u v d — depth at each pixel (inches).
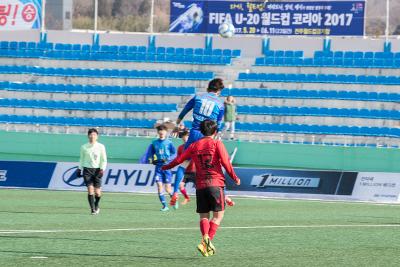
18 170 2662.4
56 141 3248.0
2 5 4170.8
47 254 1077.8
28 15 4165.8
